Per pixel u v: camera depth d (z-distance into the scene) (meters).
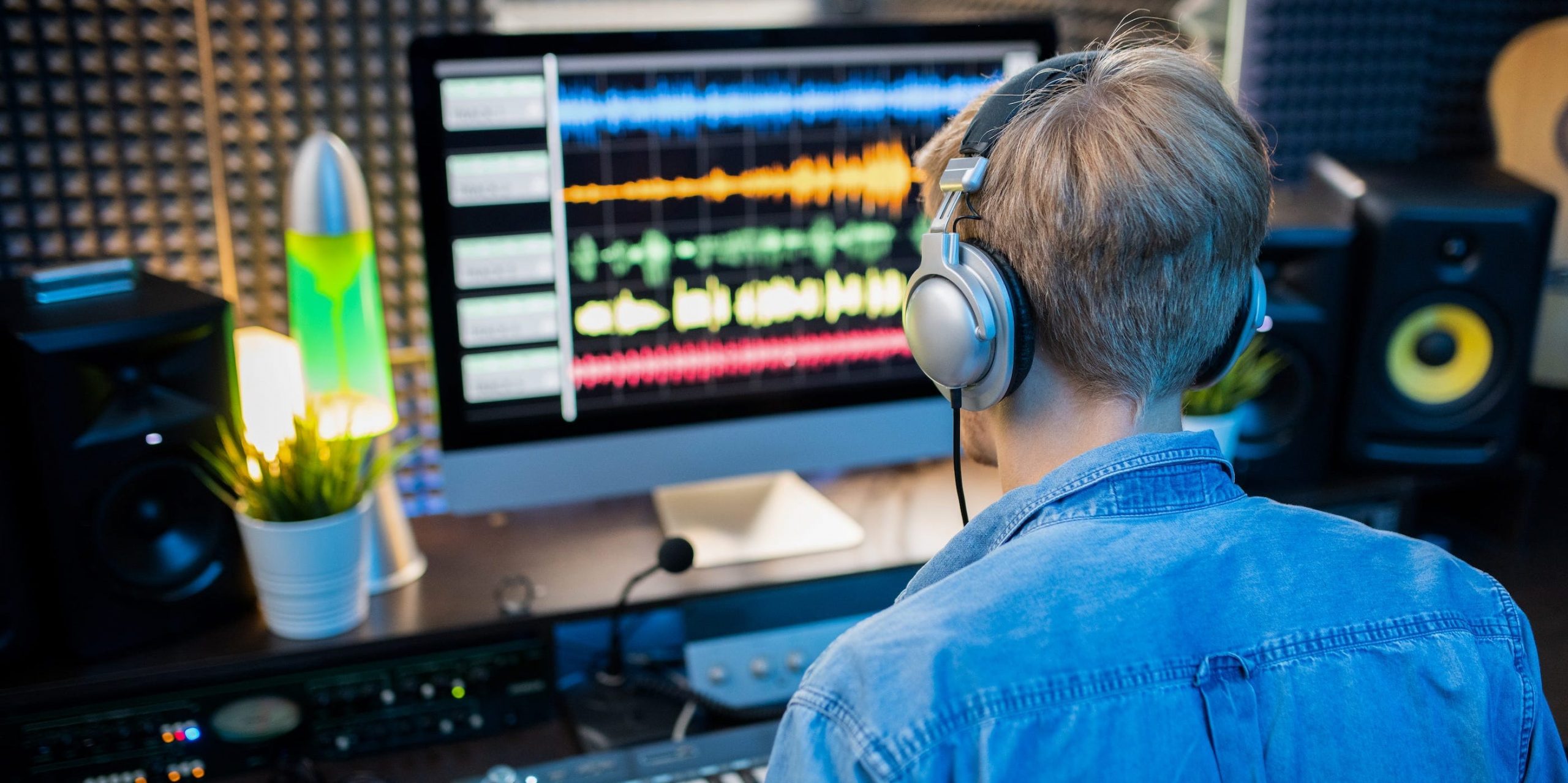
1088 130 0.57
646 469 1.31
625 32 1.21
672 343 1.30
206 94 1.38
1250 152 0.58
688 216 1.27
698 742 1.07
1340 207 1.50
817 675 0.54
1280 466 1.46
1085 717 0.51
